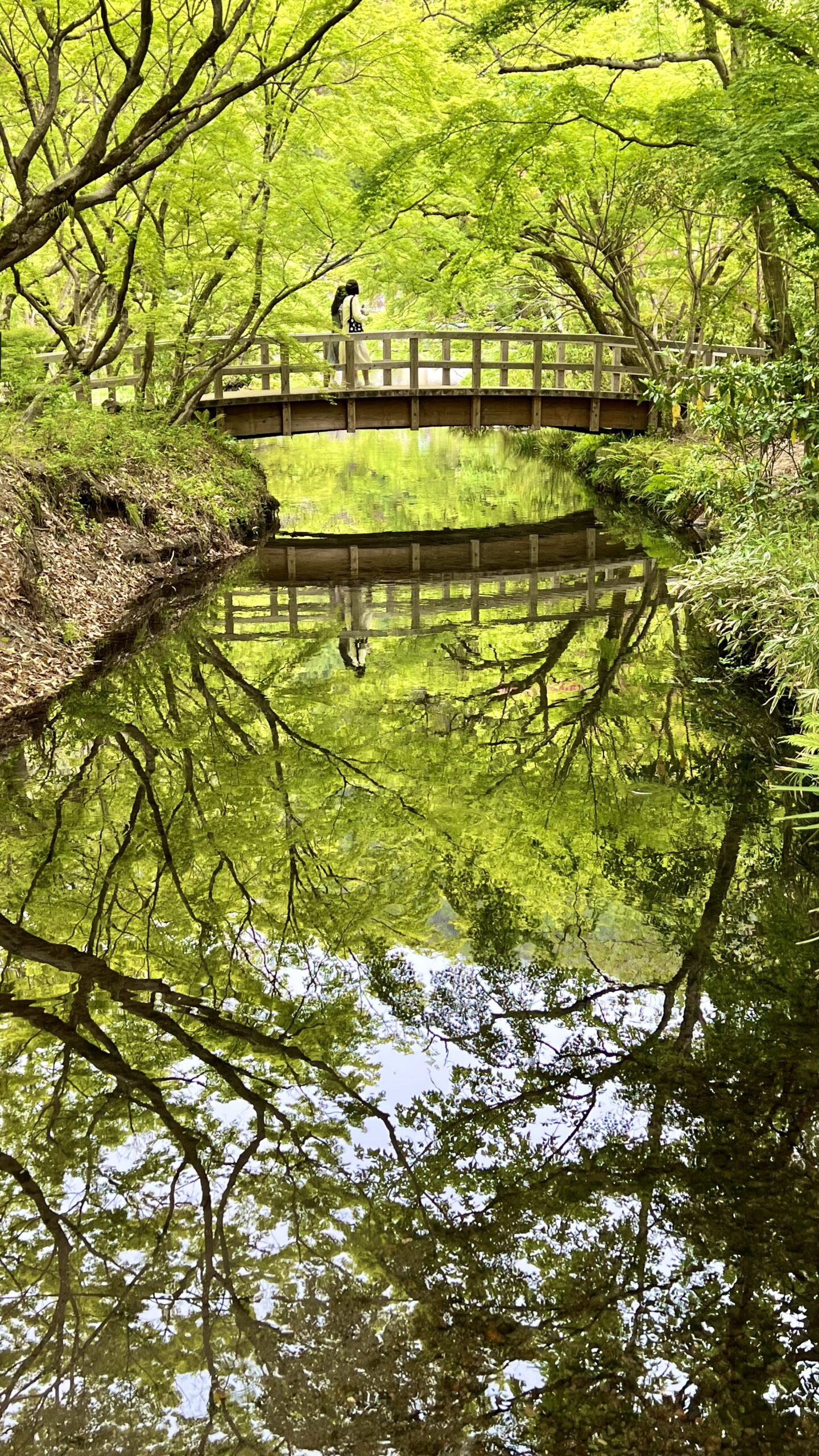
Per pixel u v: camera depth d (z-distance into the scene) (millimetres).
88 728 6332
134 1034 3412
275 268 11570
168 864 4656
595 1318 2303
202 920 4184
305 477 20109
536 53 13344
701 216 14977
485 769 5945
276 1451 2023
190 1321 2334
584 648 8484
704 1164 2818
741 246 14297
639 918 4203
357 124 11938
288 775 5789
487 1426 2064
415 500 16922
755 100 8953
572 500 16859
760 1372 2189
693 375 9227
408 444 27625
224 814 5223
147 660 7848
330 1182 2750
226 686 7445
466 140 11055
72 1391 2156
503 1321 2320
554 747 6266
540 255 15352
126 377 12289
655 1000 3619
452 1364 2234
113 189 5680
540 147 11867
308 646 8641
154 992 3662
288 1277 2426
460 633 9117
